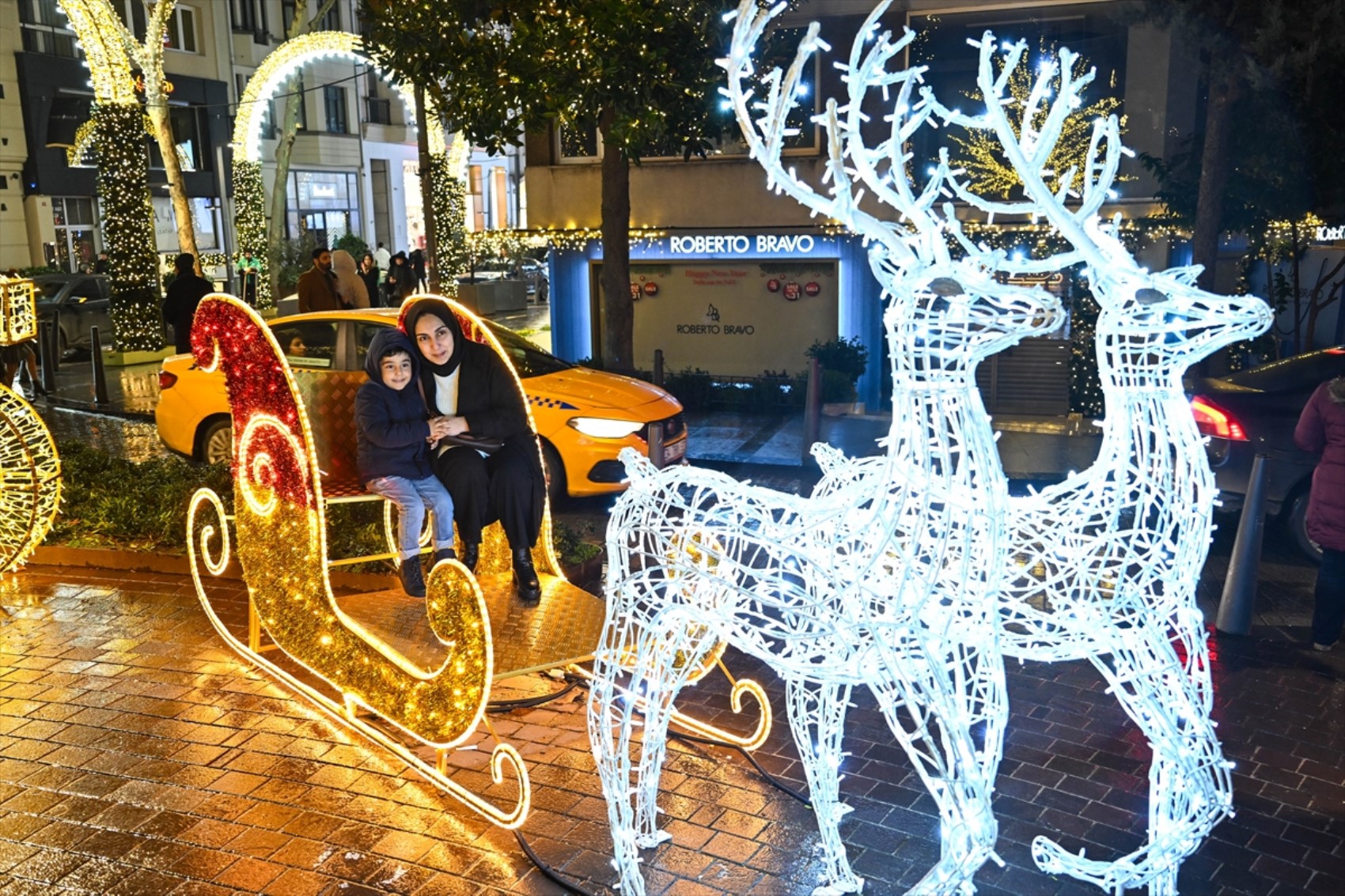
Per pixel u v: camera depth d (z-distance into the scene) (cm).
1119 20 1255
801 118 1539
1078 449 1205
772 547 379
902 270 334
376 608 562
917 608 341
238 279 2997
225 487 876
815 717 506
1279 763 531
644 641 418
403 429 554
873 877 440
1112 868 383
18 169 3356
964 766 346
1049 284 1408
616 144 1135
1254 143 1251
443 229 2638
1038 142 335
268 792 507
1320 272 1443
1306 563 834
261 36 4112
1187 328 344
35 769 529
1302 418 651
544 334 2539
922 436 339
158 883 435
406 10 1157
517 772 449
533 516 565
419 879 439
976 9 1430
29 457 788
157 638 694
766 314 1631
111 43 1961
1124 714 585
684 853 456
